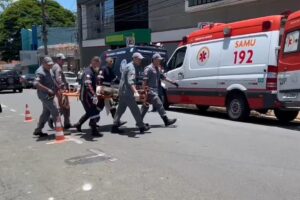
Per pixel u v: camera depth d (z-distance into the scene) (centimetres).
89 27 4844
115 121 1102
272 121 1329
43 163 820
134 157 830
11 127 1311
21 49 7538
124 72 1072
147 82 1164
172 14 3209
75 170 757
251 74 1258
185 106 1841
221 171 710
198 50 1485
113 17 4262
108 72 1201
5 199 626
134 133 1094
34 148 961
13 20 7450
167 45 3272
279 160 774
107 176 709
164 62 1912
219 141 962
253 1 2402
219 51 1384
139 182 668
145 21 3778
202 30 1488
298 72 1130
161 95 1644
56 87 1159
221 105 1383
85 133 1113
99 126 1225
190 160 791
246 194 594
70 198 613
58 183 687
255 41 1252
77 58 5019
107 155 856
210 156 816
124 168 752
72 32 6681
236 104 1318
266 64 1212
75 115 1555
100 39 4516
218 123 1262
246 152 843
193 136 1033
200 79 1464
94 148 928
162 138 1014
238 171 707
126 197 603
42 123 1100
